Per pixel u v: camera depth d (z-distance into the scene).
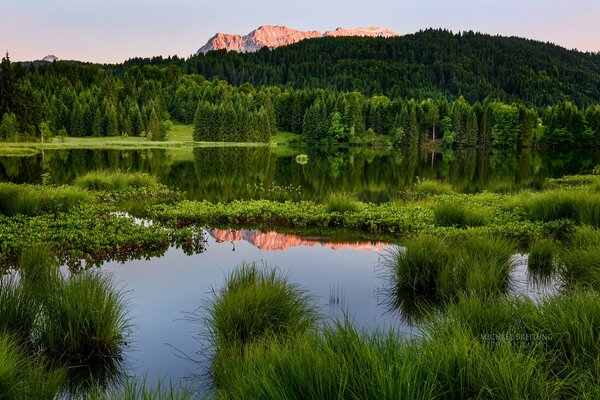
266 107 123.81
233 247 11.64
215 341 5.61
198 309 7.12
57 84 130.38
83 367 5.31
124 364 5.39
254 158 57.22
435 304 7.19
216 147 87.81
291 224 14.73
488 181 31.41
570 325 4.53
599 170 35.50
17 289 5.78
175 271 9.34
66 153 57.91
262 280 6.35
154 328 6.38
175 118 136.50
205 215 15.45
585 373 3.87
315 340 4.30
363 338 4.16
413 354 3.89
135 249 11.16
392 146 107.94
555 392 3.66
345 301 7.41
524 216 14.62
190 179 30.16
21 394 4.12
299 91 139.62
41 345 5.51
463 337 4.22
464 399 3.67
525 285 7.94
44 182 22.16
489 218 14.10
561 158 64.88
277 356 4.01
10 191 15.07
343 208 16.22
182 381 5.01
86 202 17.00
